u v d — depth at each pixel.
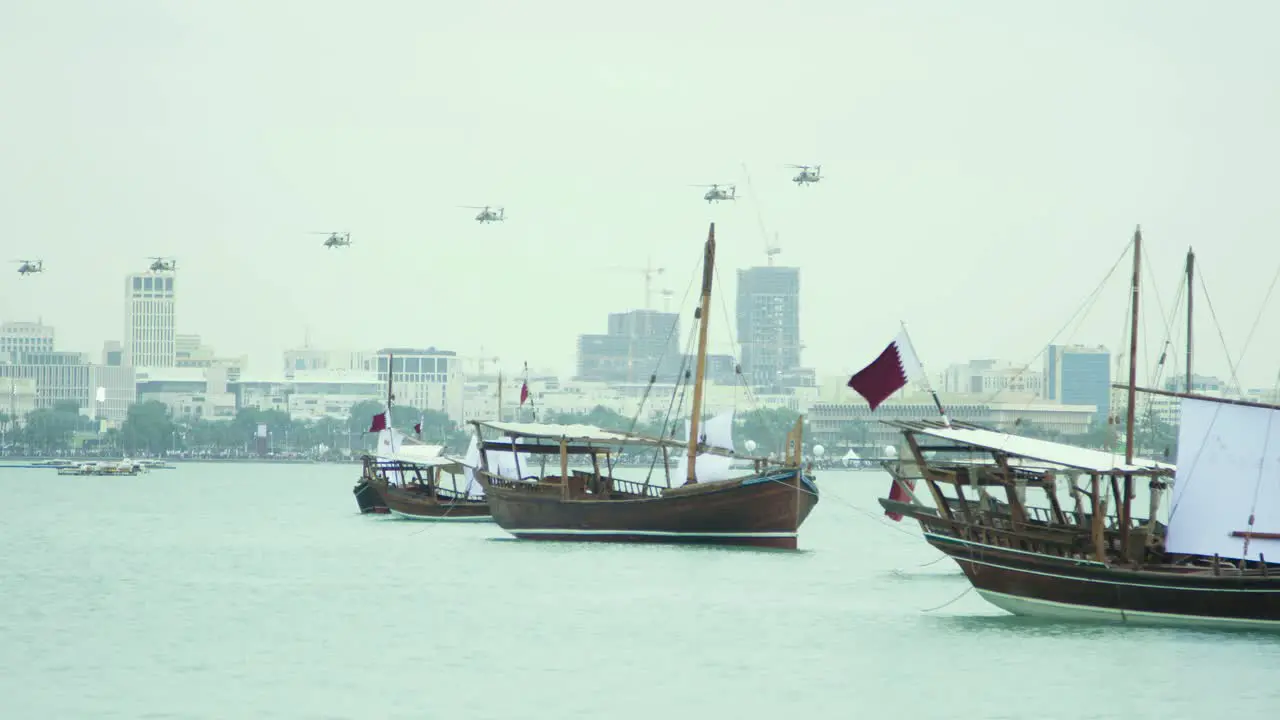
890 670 95.94
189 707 86.94
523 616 118.38
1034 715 85.00
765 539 167.00
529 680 93.81
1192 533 108.06
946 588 135.12
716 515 167.50
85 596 132.00
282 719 83.88
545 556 161.38
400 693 90.38
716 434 195.00
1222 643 102.56
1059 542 112.00
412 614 119.69
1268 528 106.31
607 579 141.00
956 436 116.75
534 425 184.62
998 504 121.69
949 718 84.38
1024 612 112.06
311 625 114.38
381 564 156.62
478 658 100.81
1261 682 91.62
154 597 131.25
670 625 113.62
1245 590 103.94
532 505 177.62
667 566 151.00
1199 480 108.06
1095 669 95.31
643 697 89.19
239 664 98.88
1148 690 89.94
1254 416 106.88
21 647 105.06
